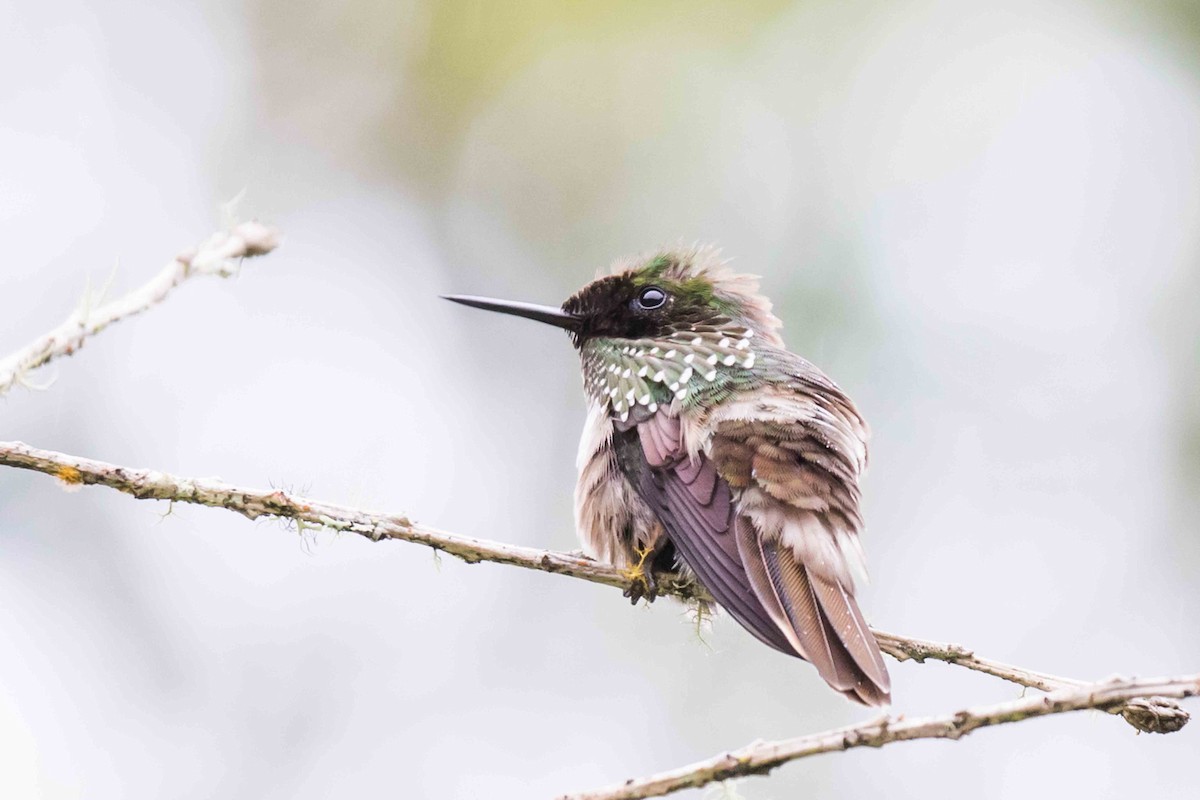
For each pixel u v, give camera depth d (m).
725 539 6.38
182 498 5.49
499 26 13.87
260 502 5.66
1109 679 4.20
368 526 5.81
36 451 5.30
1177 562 11.39
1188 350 11.90
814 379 7.32
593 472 7.34
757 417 6.80
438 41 14.05
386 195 13.96
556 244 13.55
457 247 13.73
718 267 8.12
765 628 6.04
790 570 6.17
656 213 13.26
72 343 4.92
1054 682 5.68
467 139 13.92
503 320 13.63
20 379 4.88
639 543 7.02
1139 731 5.38
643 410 7.18
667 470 6.82
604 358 7.68
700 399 7.05
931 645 5.95
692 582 6.95
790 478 6.44
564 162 13.60
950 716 4.26
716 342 7.47
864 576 6.39
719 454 6.67
